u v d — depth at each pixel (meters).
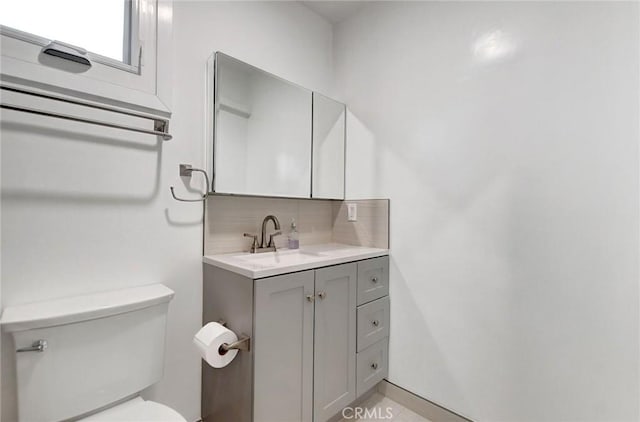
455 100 1.53
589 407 1.17
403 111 1.75
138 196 1.26
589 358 1.16
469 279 1.48
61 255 1.07
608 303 1.12
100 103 1.07
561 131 1.22
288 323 1.28
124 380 1.07
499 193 1.38
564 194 1.21
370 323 1.68
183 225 1.40
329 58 2.15
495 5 1.40
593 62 1.15
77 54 1.01
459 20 1.52
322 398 1.42
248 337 1.18
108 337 1.03
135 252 1.25
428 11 1.64
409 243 1.71
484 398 1.43
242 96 1.59
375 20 1.90
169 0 1.27
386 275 1.79
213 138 1.46
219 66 1.47
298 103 1.87
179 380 1.38
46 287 1.04
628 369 1.09
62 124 1.07
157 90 1.22
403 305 1.74
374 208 1.89
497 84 1.39
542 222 1.27
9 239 0.98
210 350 1.14
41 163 1.03
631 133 1.08
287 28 1.87
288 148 1.81
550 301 1.25
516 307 1.34
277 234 1.75
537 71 1.28
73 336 0.96
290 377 1.29
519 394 1.33
